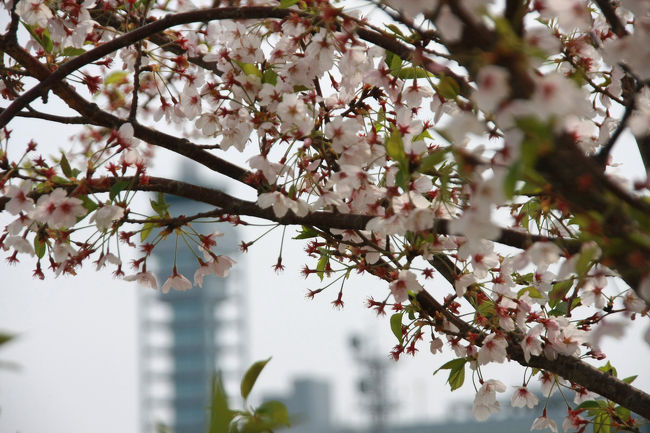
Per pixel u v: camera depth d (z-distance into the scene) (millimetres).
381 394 48062
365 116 4395
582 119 3301
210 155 4469
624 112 3184
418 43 3971
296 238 4430
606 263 2439
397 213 3607
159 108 5266
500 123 2330
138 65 4379
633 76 3453
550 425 4500
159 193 4090
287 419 2377
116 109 6027
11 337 2033
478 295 4172
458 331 4266
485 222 2615
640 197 2553
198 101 5078
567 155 2348
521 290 4094
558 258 3045
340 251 4488
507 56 2309
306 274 4559
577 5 2975
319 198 3930
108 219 3891
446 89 3141
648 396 3955
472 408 4352
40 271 4395
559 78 2291
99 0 5293
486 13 2348
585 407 4477
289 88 4324
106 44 4145
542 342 4070
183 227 4488
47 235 4223
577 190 2385
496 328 4109
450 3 2408
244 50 4594
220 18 4086
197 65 5234
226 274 4395
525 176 2484
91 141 6074
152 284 4352
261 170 4078
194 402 94938
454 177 3541
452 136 2467
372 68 4453
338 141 3939
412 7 2518
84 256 4172
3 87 5035
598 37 4230
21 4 4621
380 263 4438
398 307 4344
